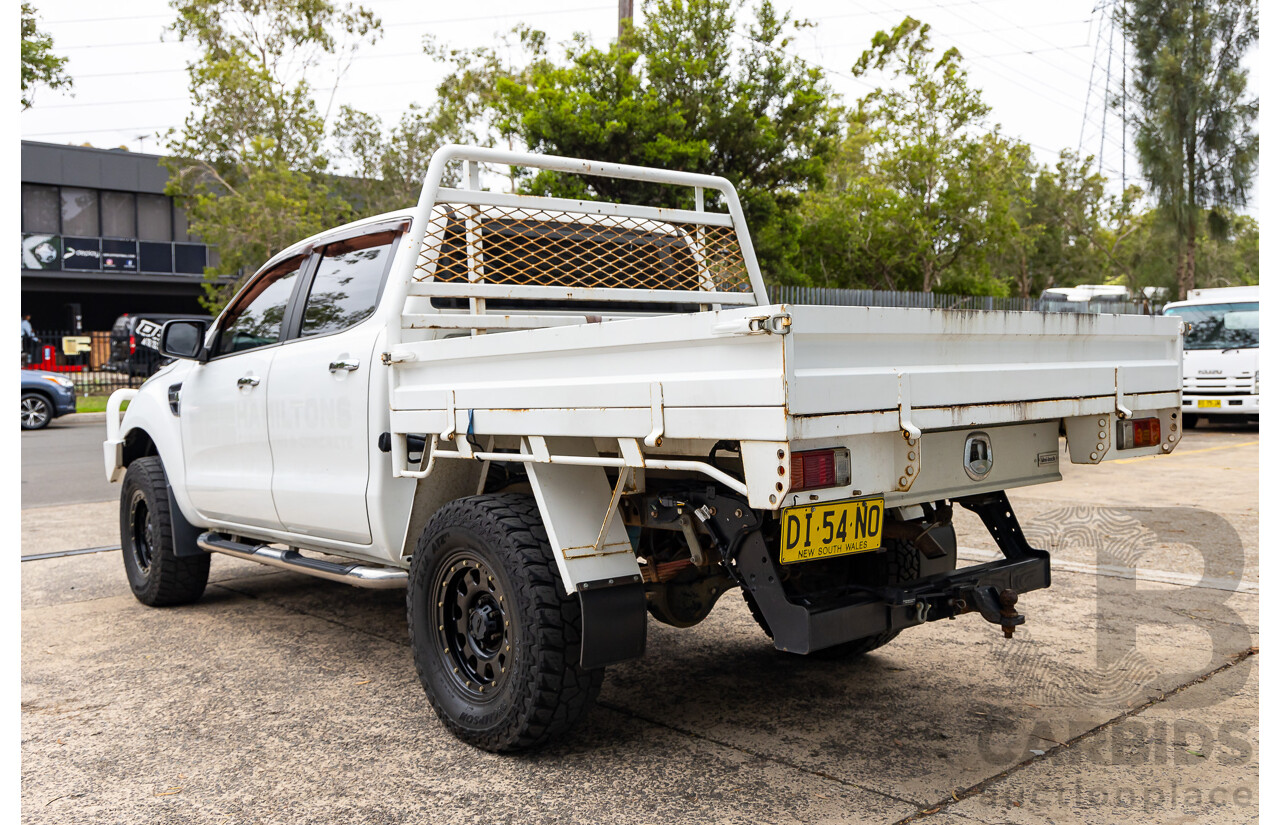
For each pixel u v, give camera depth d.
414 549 3.74
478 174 4.22
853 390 2.71
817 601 3.11
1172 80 27.42
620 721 3.78
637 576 3.40
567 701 3.30
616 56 18.64
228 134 26.27
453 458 3.80
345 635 5.12
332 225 25.81
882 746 3.48
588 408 3.08
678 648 4.79
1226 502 8.84
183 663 4.64
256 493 4.89
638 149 17.94
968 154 23.42
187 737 3.67
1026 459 3.61
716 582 3.79
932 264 23.95
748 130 18.61
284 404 4.65
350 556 4.55
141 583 5.80
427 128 27.81
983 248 23.94
